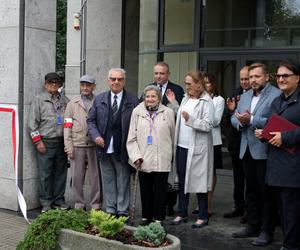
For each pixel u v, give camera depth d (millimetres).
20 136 6527
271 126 4613
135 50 11008
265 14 10406
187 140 5699
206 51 10875
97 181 6316
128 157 5754
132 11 10836
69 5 14352
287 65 4621
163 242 3893
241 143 5398
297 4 10078
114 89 5816
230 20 10734
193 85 5645
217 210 6746
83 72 11422
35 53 6645
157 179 5562
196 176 5703
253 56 10383
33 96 6633
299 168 4578
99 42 10023
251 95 5359
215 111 6172
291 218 4672
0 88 6668
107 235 3936
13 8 6496
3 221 6219
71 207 6676
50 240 4105
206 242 5309
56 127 6449
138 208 6688
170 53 11352
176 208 6703
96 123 5941
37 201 6758
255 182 5363
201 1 10914
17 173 6527
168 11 11344
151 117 5562
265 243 5195
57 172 6621
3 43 6594
